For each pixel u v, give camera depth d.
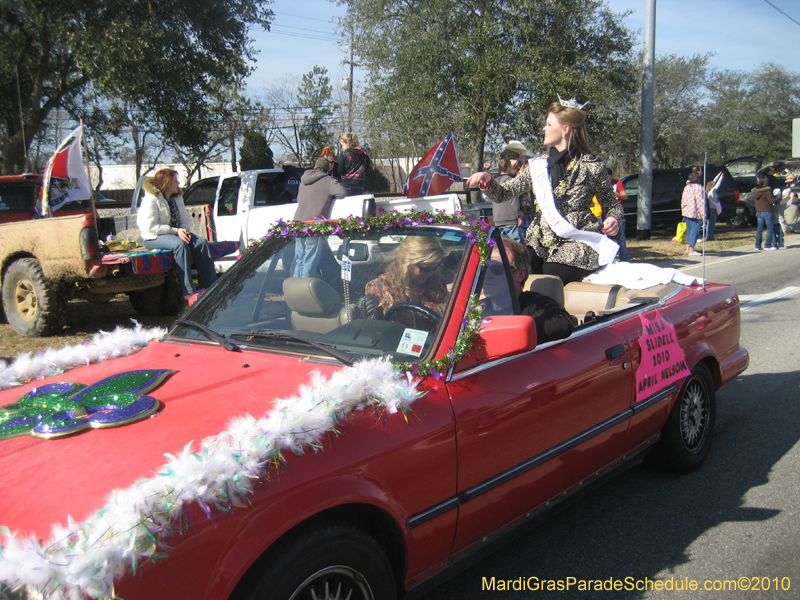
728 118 53.09
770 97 54.34
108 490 1.80
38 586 1.55
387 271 2.98
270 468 1.98
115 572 1.62
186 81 18.31
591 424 3.19
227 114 26.98
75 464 1.94
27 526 1.73
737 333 4.73
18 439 2.13
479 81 18.48
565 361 3.04
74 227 6.86
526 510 2.91
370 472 2.19
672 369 3.83
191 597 1.77
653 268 4.42
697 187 15.40
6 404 2.52
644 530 3.57
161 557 1.71
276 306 3.09
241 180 11.34
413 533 2.34
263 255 3.37
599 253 4.34
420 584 2.47
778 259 14.91
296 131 38.31
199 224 11.30
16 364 2.99
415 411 2.39
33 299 7.50
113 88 16.73
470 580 3.12
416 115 19.66
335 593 2.12
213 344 2.92
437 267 2.86
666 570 3.17
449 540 2.52
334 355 2.58
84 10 16.38
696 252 16.16
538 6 19.09
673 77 39.88
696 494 3.99
